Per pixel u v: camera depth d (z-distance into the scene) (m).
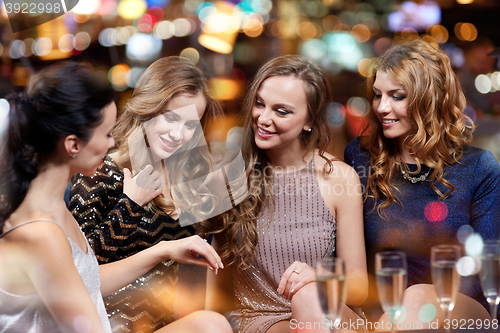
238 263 1.92
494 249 1.23
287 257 1.91
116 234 1.67
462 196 1.90
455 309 1.54
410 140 1.90
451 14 4.91
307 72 1.80
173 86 1.82
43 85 1.14
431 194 1.92
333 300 1.11
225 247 1.94
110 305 1.70
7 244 1.13
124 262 1.52
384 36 5.35
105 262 1.66
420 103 1.84
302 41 5.39
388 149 2.00
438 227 1.90
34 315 1.20
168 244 1.52
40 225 1.12
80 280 1.16
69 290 1.13
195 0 4.95
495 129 3.58
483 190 1.92
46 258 1.11
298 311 1.46
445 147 1.90
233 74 5.12
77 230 1.33
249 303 1.92
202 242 1.51
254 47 5.35
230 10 5.06
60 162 1.18
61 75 1.16
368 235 1.97
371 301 1.96
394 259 1.15
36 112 1.12
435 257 1.20
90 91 1.16
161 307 1.81
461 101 1.92
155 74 1.86
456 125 1.91
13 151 1.12
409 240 1.92
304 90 1.79
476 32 4.76
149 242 1.82
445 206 1.90
